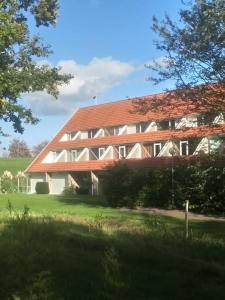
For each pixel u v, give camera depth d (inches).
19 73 1151.6
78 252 407.8
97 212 1147.3
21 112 1168.2
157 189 1370.6
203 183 1218.6
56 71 1213.1
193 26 1000.2
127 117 2263.8
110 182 1467.8
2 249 403.9
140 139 2079.2
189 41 1006.4
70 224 582.6
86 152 2361.0
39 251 404.5
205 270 338.3
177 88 1069.8
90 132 2445.9
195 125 1136.8
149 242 438.6
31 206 1395.2
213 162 1215.6
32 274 328.5
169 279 315.6
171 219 998.4
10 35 981.8
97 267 353.4
